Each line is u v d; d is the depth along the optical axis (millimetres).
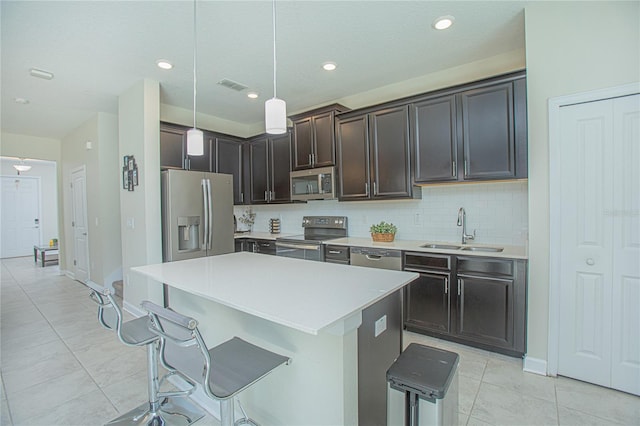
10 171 8406
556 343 2240
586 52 2078
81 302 4211
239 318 1830
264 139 4586
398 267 3025
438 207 3354
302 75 3322
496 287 2494
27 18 2223
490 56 2961
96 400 2072
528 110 2287
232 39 2574
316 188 3939
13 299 4359
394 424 1345
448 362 1371
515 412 1878
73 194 5520
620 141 2002
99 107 4281
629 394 2021
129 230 3627
